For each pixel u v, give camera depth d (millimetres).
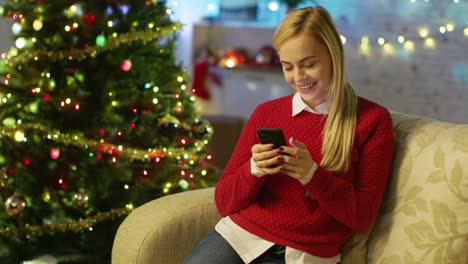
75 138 2389
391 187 1600
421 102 4309
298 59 1528
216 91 4500
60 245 2484
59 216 2457
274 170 1488
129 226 1736
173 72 2613
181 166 2627
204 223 1770
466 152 1438
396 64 4316
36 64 2379
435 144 1528
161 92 2570
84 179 2420
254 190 1606
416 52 4254
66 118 2396
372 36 4348
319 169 1483
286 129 1659
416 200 1510
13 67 2391
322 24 1527
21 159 2408
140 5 2486
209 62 4484
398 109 4367
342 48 1562
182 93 2682
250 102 4469
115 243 1733
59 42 2336
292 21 1534
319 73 1541
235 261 1615
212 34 4496
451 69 4195
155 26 2539
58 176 2416
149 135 2527
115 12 2424
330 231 1580
